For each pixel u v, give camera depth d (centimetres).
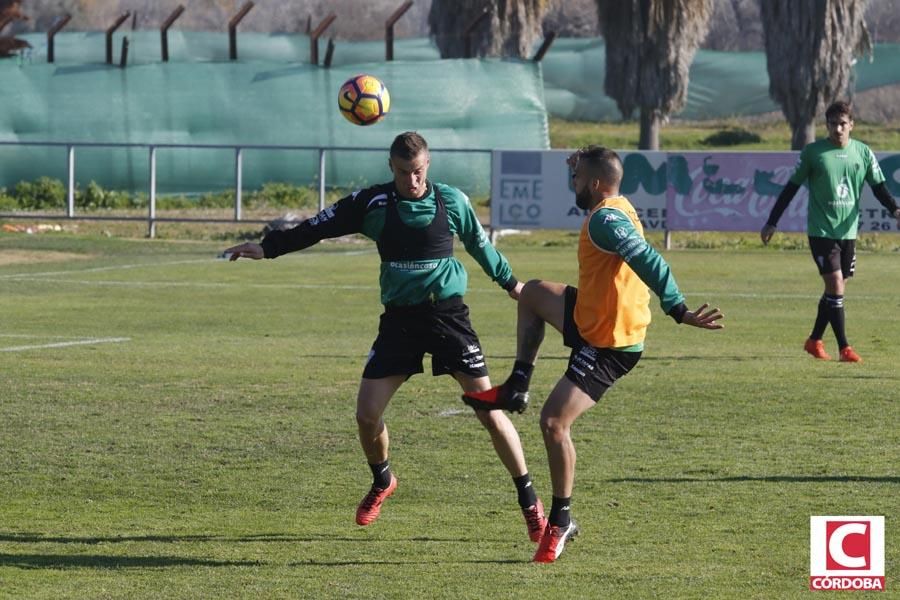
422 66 8488
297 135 8581
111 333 3838
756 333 3819
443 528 1816
